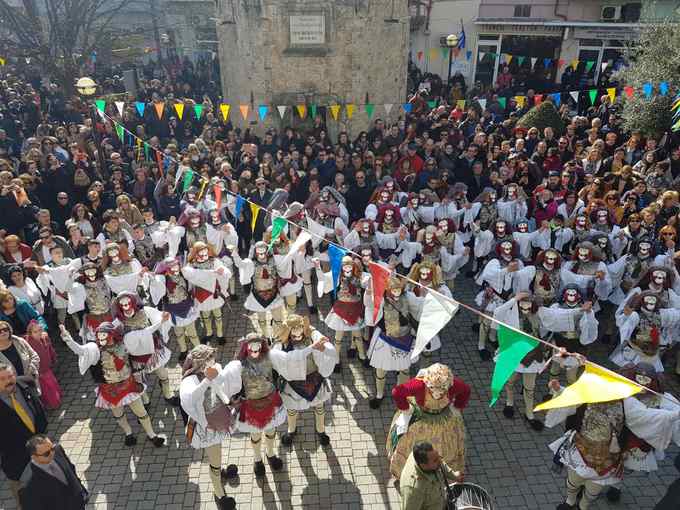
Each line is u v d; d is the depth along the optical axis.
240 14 13.41
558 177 9.69
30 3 16.70
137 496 5.46
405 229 8.36
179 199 10.03
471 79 23.27
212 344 7.93
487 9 22.05
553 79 22.06
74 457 5.96
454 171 11.45
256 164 11.40
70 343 5.38
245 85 14.13
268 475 5.68
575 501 5.09
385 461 5.86
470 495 4.03
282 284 7.72
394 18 13.82
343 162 11.17
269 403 5.29
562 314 6.12
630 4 20.03
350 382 7.15
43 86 19.06
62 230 9.73
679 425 4.51
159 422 6.48
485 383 7.10
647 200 9.30
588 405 4.62
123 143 11.89
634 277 7.66
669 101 12.06
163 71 24.39
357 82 14.10
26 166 10.79
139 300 6.06
